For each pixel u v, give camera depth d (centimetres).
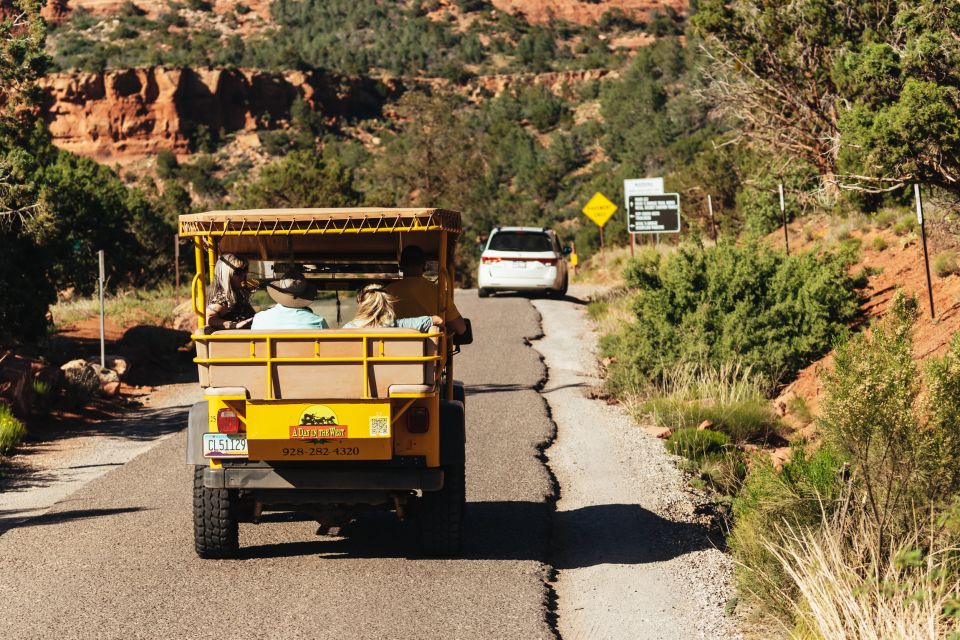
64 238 1981
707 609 655
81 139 14138
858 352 714
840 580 562
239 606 643
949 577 575
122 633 595
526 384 1530
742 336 1398
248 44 17950
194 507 732
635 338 1474
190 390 1655
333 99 15612
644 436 1184
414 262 763
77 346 1889
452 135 6656
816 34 2130
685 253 1499
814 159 2467
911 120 1270
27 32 1834
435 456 707
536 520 856
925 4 1399
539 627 607
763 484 724
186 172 13250
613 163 10888
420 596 664
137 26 18175
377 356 683
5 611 636
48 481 1037
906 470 652
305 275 806
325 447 688
